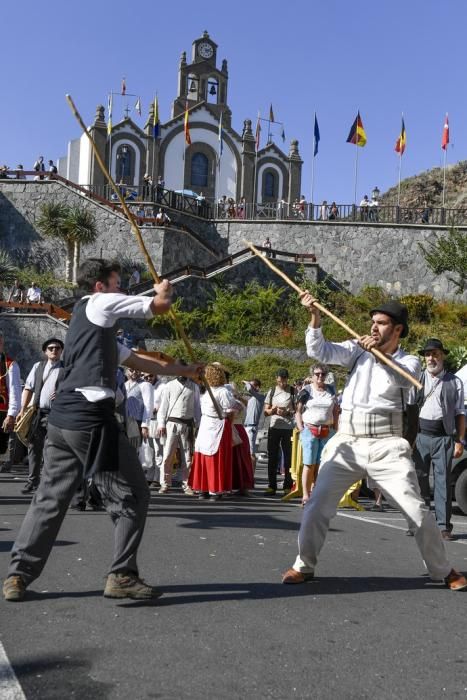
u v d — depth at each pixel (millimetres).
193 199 44250
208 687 3418
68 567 5609
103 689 3357
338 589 5238
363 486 12469
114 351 4789
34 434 9977
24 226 40062
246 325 34188
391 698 3371
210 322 33812
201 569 5746
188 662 3707
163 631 4152
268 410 12594
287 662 3756
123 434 4773
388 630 4324
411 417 5398
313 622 4418
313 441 10781
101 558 5957
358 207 42000
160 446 12695
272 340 33781
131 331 32000
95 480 4809
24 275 37031
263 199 61188
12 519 7906
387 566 6145
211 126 59688
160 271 38094
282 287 36938
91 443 4609
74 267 37719
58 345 10023
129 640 3990
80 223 37250
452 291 39625
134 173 57438
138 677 3504
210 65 61656
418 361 5469
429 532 5250
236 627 4266
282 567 5945
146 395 11625
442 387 8367
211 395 5438
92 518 8180
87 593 4879
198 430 11242
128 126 57219
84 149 56938
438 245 39750
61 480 4770
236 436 11789
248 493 11891
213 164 59719
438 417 8344
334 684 3502
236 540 7156
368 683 3531
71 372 4742
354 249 41062
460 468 10484
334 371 30203
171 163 58594
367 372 5426
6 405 10398
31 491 10070
